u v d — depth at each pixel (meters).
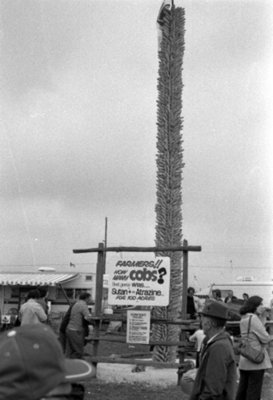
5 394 1.85
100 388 10.40
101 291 11.38
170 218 13.48
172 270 13.02
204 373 4.91
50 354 1.93
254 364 7.64
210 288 23.58
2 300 32.41
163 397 9.65
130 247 11.15
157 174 13.76
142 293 11.06
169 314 12.83
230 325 11.53
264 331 7.70
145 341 10.79
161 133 13.84
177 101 13.91
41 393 1.89
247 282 22.75
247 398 7.66
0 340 1.96
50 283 31.77
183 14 14.19
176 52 14.04
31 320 10.11
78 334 11.58
